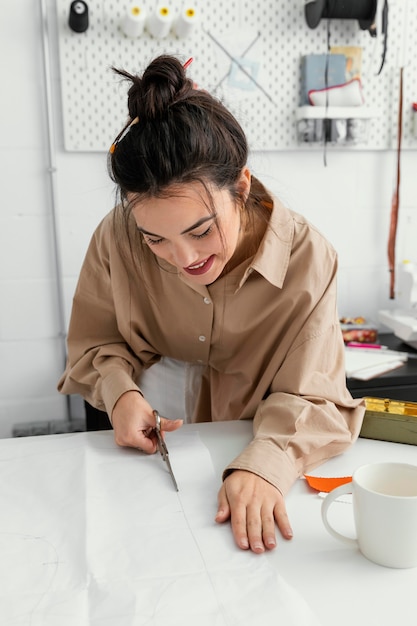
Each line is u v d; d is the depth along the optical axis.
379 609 0.69
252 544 0.79
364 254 2.38
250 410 1.19
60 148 2.10
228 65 2.12
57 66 2.04
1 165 2.08
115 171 0.90
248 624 0.66
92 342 1.30
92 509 0.88
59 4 1.98
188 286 1.16
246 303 1.16
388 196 2.34
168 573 0.74
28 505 0.89
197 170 0.85
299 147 2.22
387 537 0.75
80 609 0.68
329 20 2.13
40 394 2.27
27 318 2.21
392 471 0.81
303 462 1.00
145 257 1.18
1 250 2.14
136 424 1.06
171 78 0.89
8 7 1.98
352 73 2.17
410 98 2.27
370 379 1.87
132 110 0.92
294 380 1.10
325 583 0.74
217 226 0.90
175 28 2.05
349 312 2.41
